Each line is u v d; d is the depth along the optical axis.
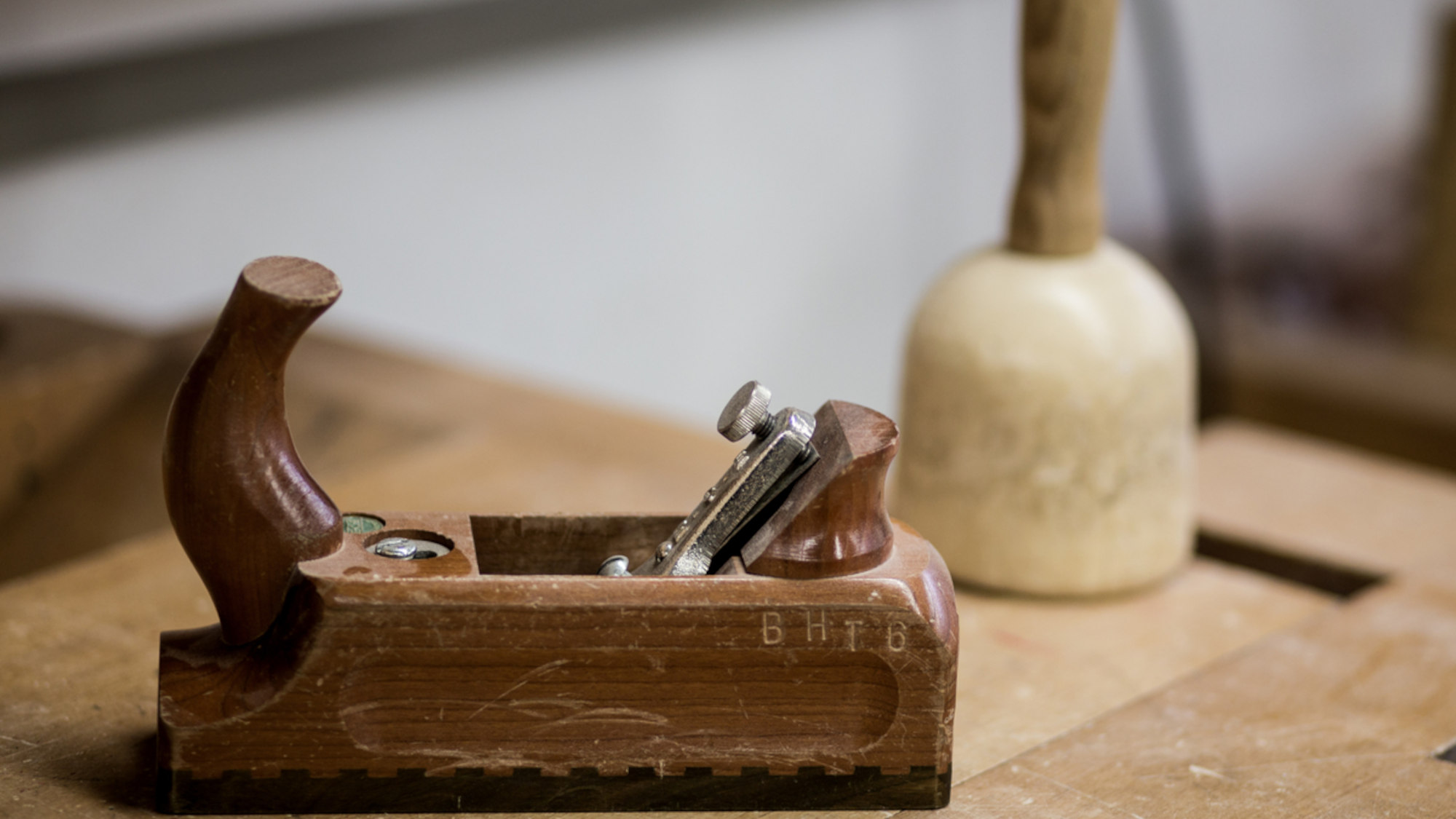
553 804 0.99
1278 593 1.21
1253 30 3.05
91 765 1.01
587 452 1.33
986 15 2.55
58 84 1.49
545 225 2.05
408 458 1.32
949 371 1.16
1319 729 1.08
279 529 0.98
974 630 1.15
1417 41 3.22
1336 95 3.29
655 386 2.28
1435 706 1.10
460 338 2.00
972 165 2.62
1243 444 1.40
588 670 0.98
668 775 0.99
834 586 0.98
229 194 1.71
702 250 2.27
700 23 2.13
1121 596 1.19
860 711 1.00
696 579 0.98
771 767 1.00
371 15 1.75
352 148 1.80
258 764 0.98
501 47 1.88
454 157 1.91
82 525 1.36
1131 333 1.15
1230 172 3.11
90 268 1.61
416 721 0.98
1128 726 1.08
